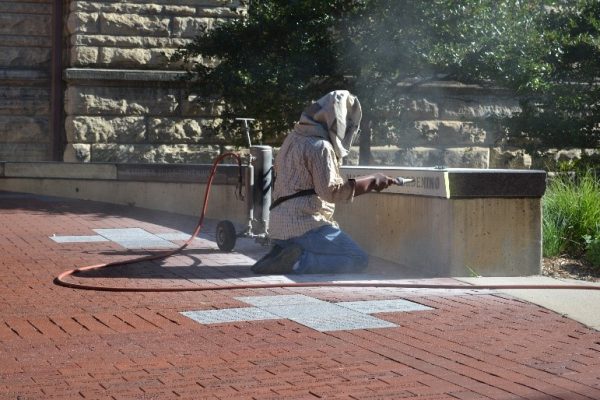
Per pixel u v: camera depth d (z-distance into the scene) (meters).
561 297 11.16
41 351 8.27
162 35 24.20
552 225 14.23
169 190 19.53
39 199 21.02
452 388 7.37
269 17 21.11
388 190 13.59
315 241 12.34
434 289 11.60
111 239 15.54
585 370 8.01
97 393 7.07
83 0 23.75
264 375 7.63
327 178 11.91
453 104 26.22
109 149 24.05
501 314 10.21
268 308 10.20
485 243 12.56
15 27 24.97
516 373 7.86
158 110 24.36
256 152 14.19
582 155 23.81
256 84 20.81
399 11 20.23
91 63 23.88
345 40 20.92
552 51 21.83
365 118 21.77
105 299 10.59
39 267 12.69
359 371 7.80
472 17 20.41
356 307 10.35
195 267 12.88
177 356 8.17
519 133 23.53
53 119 25.03
